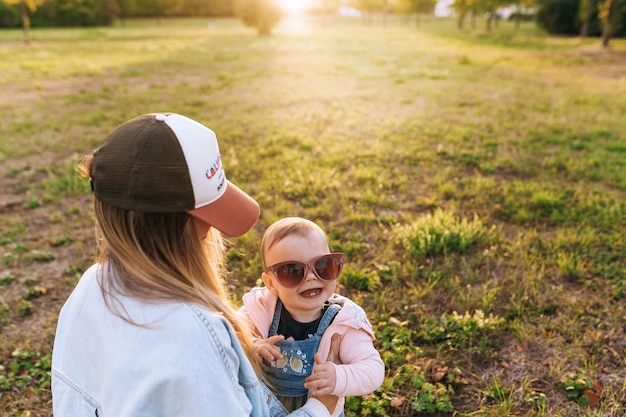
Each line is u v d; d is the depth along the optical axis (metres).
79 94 13.83
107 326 1.24
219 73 17.91
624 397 3.06
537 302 4.02
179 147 1.23
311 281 1.78
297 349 1.80
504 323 3.76
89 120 10.54
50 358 3.55
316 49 27.80
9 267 4.89
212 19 90.12
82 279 1.42
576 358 3.43
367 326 1.84
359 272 4.36
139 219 1.24
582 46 27.38
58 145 8.78
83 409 1.30
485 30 47.84
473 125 9.54
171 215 1.26
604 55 22.33
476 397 3.14
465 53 24.62
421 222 5.10
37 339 3.81
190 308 1.23
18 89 14.77
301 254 1.83
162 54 25.72
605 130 8.81
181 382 1.14
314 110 11.10
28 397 3.26
